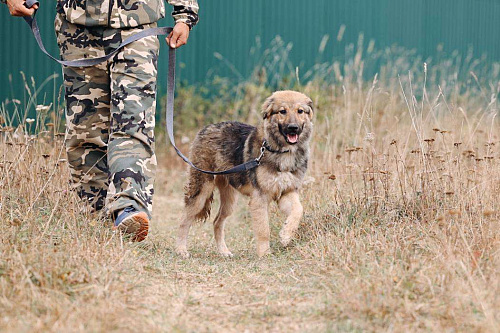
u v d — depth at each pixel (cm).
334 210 702
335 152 901
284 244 641
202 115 1401
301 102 679
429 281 434
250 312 433
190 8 605
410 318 397
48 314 380
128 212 544
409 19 1812
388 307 409
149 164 571
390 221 627
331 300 438
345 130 1009
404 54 1747
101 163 631
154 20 586
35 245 484
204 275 547
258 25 1557
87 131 610
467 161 761
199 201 726
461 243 510
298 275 533
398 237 557
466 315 396
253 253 694
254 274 553
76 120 605
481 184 650
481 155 804
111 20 568
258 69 1512
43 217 601
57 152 721
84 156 625
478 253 496
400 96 1301
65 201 624
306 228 687
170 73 612
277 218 780
